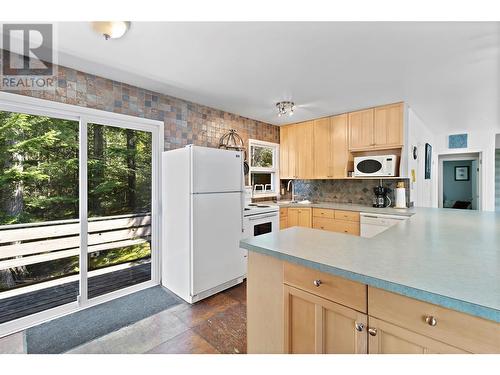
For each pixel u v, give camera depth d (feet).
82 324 6.80
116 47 6.26
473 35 5.72
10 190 6.83
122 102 8.56
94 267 8.18
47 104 7.01
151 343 6.01
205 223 8.28
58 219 7.52
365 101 10.55
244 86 8.93
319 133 13.44
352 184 13.61
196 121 10.90
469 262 3.37
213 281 8.52
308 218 12.93
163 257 9.31
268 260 4.26
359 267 3.23
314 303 3.60
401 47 6.28
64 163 7.61
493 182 16.06
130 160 8.98
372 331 2.99
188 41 6.01
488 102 10.59
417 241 4.53
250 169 13.65
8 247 6.82
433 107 11.32
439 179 20.45
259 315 4.41
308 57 6.82
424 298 2.56
